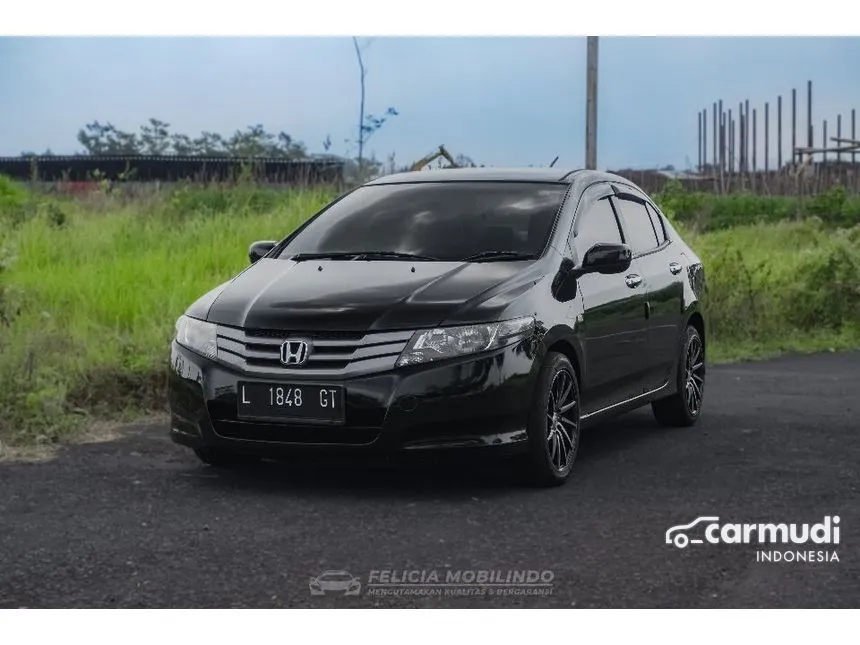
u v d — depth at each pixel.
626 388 7.47
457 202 7.26
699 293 8.68
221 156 27.92
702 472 6.88
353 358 6.01
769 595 4.65
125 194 18.08
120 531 5.54
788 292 15.23
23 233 13.50
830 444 7.75
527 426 6.25
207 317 6.42
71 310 10.50
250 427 6.16
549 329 6.36
